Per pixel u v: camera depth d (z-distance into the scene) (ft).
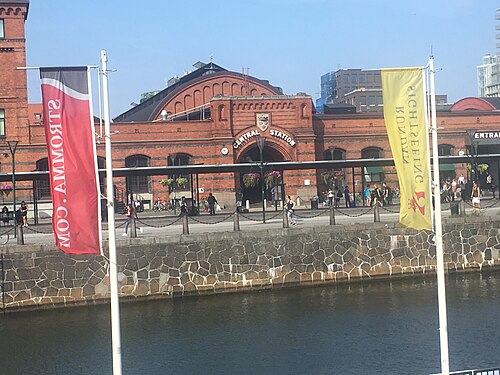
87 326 77.87
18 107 164.55
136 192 172.76
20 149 164.14
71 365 64.90
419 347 67.00
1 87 163.73
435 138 52.39
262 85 220.84
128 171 133.39
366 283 97.45
